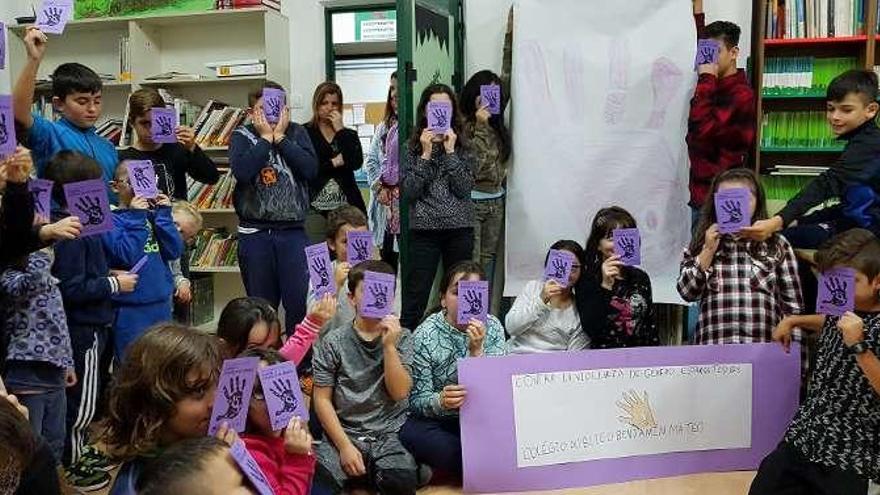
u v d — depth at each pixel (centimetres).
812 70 374
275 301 335
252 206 327
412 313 348
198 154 339
